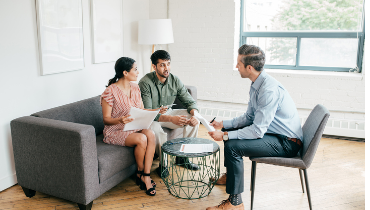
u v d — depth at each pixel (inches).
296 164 82.3
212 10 162.2
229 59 164.7
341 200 93.7
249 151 83.2
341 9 150.8
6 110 95.3
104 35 134.7
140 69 170.1
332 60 157.3
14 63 96.0
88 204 84.7
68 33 114.5
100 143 98.6
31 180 90.7
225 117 166.7
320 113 82.6
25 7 97.6
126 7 151.6
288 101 85.1
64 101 117.1
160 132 104.8
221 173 108.9
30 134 86.4
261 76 84.7
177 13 169.0
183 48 172.4
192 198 93.9
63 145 81.5
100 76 136.2
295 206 90.5
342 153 131.5
